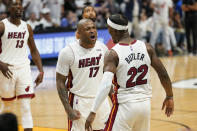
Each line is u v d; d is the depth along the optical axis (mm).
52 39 18250
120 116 5613
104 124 6664
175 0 23672
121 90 5648
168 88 5883
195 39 21766
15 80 7539
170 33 22109
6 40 7469
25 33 7641
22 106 7562
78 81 6574
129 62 5641
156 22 21156
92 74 6605
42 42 17938
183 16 23688
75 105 6586
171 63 19219
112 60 5594
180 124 8930
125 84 5633
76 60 6508
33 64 18219
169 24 22109
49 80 15070
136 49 5707
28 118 7547
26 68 7633
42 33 17891
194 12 21203
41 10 18734
